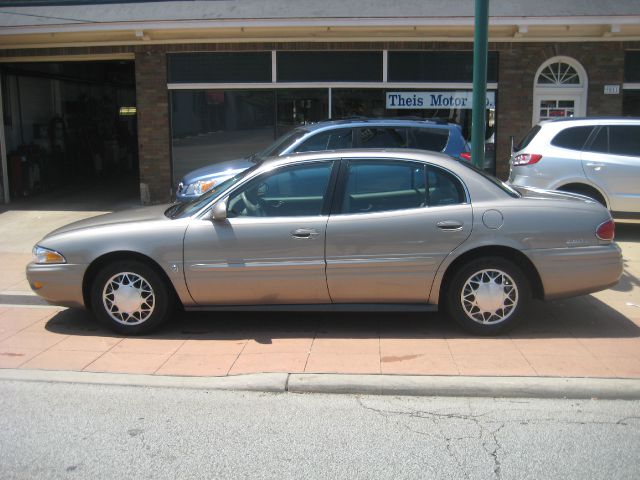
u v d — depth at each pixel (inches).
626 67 479.5
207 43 487.8
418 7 482.6
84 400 179.9
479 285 216.7
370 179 219.5
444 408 173.8
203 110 499.8
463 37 474.0
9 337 230.4
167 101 498.9
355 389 183.2
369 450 151.0
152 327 226.8
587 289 217.8
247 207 220.1
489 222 212.5
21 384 190.7
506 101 483.5
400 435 158.4
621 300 262.2
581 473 140.3
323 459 147.1
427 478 138.7
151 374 195.5
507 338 219.3
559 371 189.8
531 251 212.7
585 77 478.9
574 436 157.0
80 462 146.6
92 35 484.4
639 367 192.2
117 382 190.2
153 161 506.9
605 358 199.8
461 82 484.1
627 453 148.6
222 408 174.4
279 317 249.8
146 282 224.2
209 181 322.7
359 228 213.5
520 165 376.5
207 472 142.0
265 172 221.6
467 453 149.3
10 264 340.8
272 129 497.4
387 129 337.1
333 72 487.2
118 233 221.0
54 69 620.7
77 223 243.4
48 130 622.8
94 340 226.1
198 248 217.2
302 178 220.7
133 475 140.9
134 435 159.3
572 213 214.7
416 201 217.2
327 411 172.2
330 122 346.6
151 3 522.6
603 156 359.9
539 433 158.9
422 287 216.1
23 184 557.6
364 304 221.6
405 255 213.6
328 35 477.7
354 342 218.7
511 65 478.9
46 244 226.2
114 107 769.6
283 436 158.2
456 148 338.0
